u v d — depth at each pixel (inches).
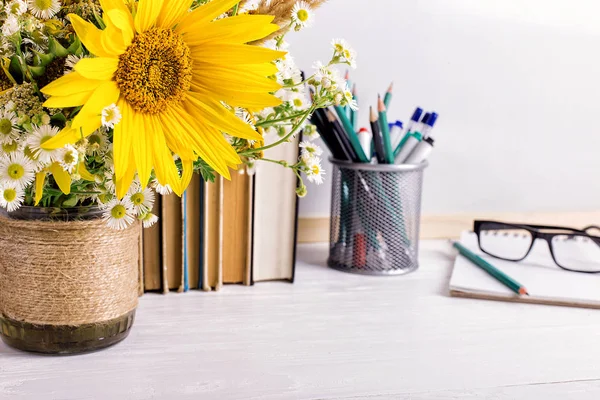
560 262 36.1
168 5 19.3
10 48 20.2
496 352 25.5
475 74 41.0
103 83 18.4
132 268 24.8
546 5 41.3
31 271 22.7
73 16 18.0
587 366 24.5
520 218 42.8
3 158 19.5
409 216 34.8
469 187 42.2
